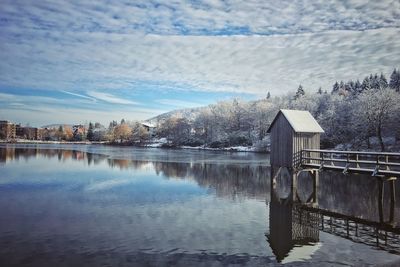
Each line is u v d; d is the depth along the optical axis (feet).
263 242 55.83
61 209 76.74
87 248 51.88
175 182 118.62
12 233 58.85
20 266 44.91
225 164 183.73
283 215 74.43
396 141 221.25
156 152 309.63
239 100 469.57
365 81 370.53
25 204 81.20
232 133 382.63
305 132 95.40
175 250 51.60
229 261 47.65
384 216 74.08
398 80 320.09
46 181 117.60
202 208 79.61
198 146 412.16
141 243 54.49
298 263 47.16
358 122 234.38
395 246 54.44
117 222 66.59
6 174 134.41
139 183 115.55
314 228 64.49
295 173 94.99
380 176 73.46
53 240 55.47
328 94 346.54
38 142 620.08
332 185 117.39
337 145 251.39
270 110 342.44
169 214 73.51
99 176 132.36
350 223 68.59
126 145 512.22
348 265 46.52
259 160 211.00
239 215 73.72
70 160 205.67
